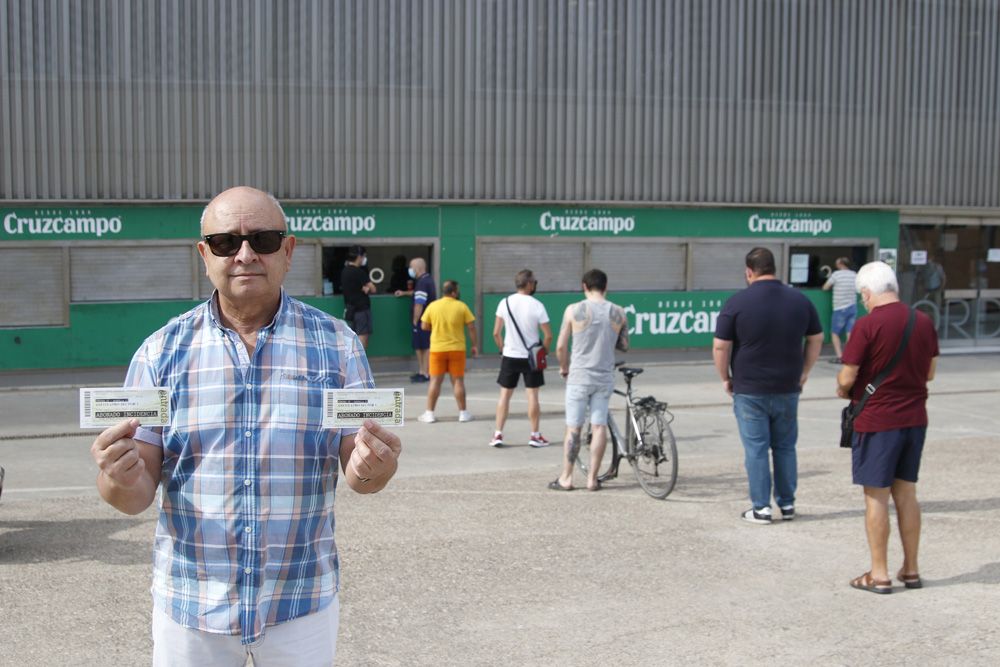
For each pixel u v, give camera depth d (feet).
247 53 49.16
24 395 46.42
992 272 65.16
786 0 58.03
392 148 51.72
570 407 29.09
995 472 31.81
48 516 26.00
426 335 50.62
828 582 21.04
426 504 27.48
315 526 9.88
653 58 55.77
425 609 19.39
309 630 9.85
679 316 57.67
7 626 18.30
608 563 22.27
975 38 62.13
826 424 40.96
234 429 9.61
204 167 49.06
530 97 53.72
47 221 47.34
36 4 46.37
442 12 51.90
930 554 23.00
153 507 26.91
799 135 59.06
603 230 55.77
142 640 17.75
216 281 9.76
